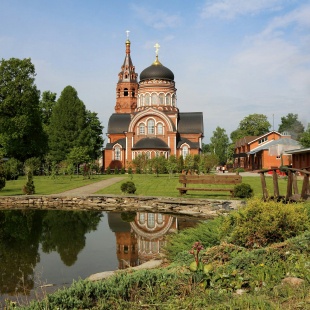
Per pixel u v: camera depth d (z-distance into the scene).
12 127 48.84
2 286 8.09
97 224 15.86
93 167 49.59
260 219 8.56
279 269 6.34
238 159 80.00
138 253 11.00
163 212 19.19
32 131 52.75
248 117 98.56
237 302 5.16
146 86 68.25
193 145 65.94
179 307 5.20
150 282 5.87
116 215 18.34
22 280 8.48
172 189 27.61
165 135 65.06
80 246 11.88
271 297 5.42
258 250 7.04
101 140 75.19
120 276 5.90
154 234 13.77
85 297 5.23
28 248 11.62
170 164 44.34
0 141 49.34
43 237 13.27
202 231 9.67
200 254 7.68
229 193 24.09
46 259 10.34
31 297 7.40
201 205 19.27
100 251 11.23
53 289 7.89
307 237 7.61
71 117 63.12
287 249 7.21
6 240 12.76
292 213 8.65
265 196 14.87
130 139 65.62
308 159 37.38
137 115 65.38
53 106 69.94
